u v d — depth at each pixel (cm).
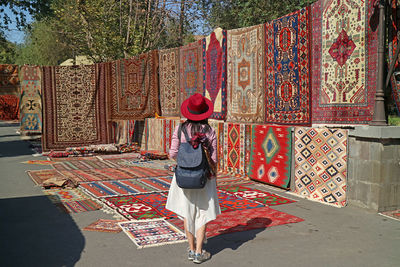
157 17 1766
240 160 814
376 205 538
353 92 566
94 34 1691
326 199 600
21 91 1189
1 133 1961
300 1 1402
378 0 522
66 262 369
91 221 503
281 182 684
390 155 535
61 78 1211
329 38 596
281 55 698
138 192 671
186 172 352
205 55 927
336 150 586
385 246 409
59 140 1217
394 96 533
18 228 474
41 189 704
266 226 479
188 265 363
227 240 430
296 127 659
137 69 1161
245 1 1617
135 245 414
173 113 1080
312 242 423
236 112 839
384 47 515
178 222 495
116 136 1432
